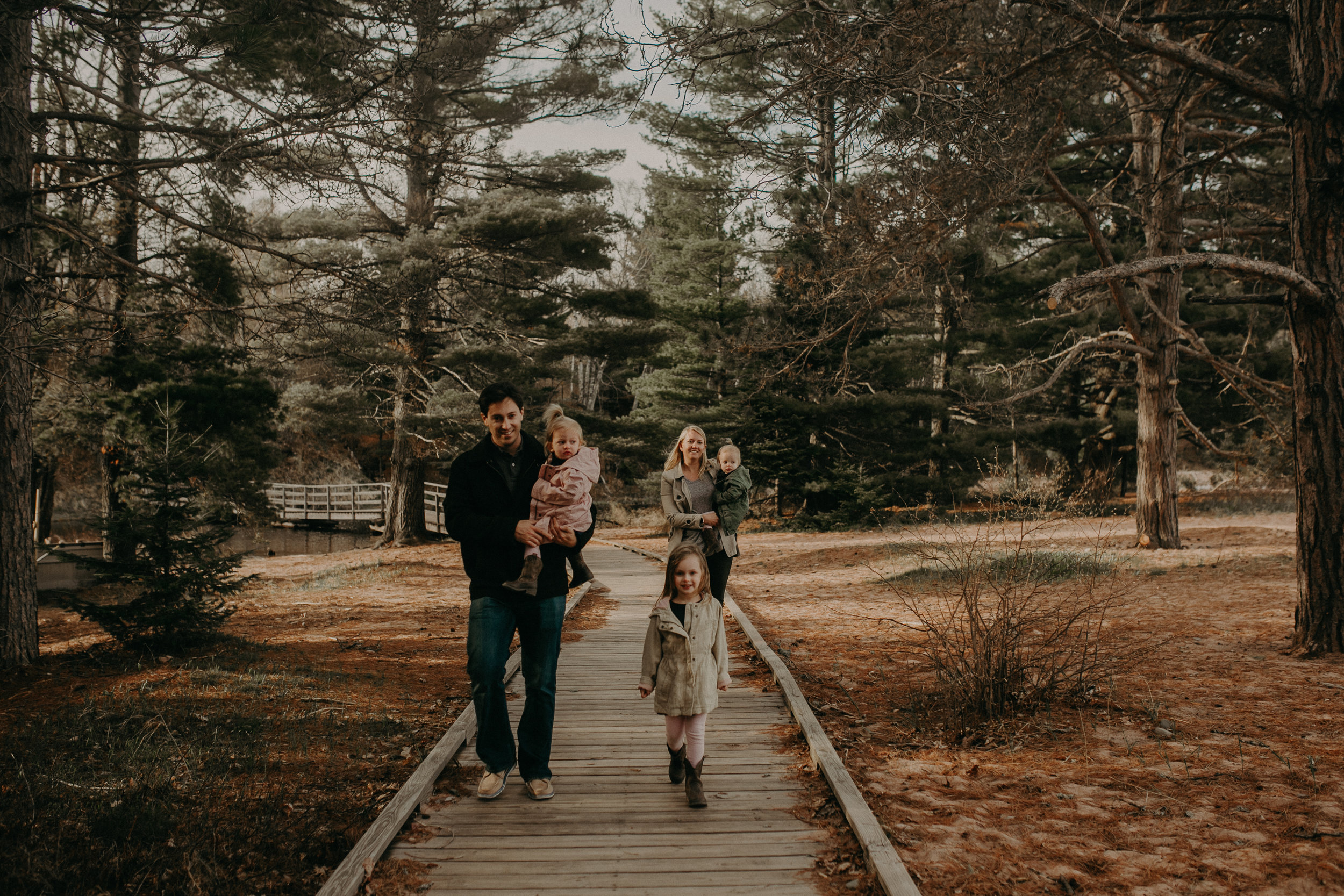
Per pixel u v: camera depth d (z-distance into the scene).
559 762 4.69
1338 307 6.38
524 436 4.15
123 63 8.01
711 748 4.93
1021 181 8.34
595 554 19.52
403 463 23.09
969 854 3.46
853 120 7.32
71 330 11.29
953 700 5.51
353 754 4.89
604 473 38.47
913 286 10.48
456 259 18.62
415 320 10.73
